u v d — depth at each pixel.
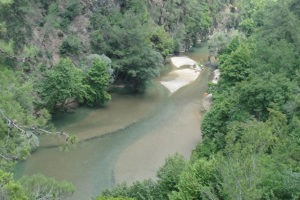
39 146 46.53
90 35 69.25
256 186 20.28
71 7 67.75
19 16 53.91
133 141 50.78
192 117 59.06
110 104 62.28
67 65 55.25
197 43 109.06
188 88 72.31
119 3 76.62
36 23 61.41
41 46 60.62
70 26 67.44
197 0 108.62
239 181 18.52
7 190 17.66
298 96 35.75
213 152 37.28
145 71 67.06
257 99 38.44
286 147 25.78
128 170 43.84
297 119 31.52
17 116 26.72
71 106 59.25
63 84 54.12
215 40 86.50
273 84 38.25
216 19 119.31
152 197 28.56
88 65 62.62
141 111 60.59
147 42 70.81
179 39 96.00
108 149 48.34
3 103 28.75
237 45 70.69
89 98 59.38
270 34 56.53
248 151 21.31
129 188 29.97
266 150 25.58
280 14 58.03
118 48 69.56
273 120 30.66
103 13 72.88
